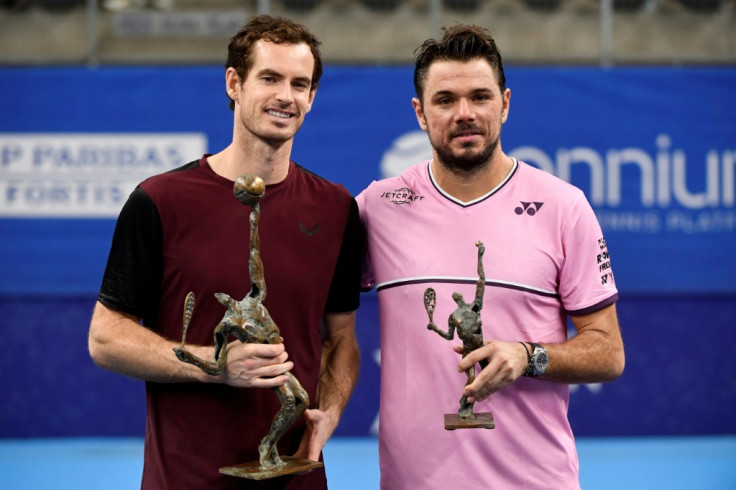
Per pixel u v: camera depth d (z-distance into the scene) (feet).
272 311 16.26
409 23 48.16
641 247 42.80
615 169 42.65
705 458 39.68
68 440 43.27
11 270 42.55
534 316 16.88
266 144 16.01
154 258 16.17
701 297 43.34
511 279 16.72
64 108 42.29
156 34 46.78
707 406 43.68
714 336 43.42
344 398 17.46
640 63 46.70
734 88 42.57
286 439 16.46
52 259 42.52
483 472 16.66
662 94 42.55
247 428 16.14
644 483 35.78
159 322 16.43
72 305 43.16
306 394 14.98
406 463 16.99
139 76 42.47
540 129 42.63
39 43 47.57
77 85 42.32
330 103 42.86
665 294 43.14
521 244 16.89
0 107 42.16
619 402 43.73
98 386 43.52
